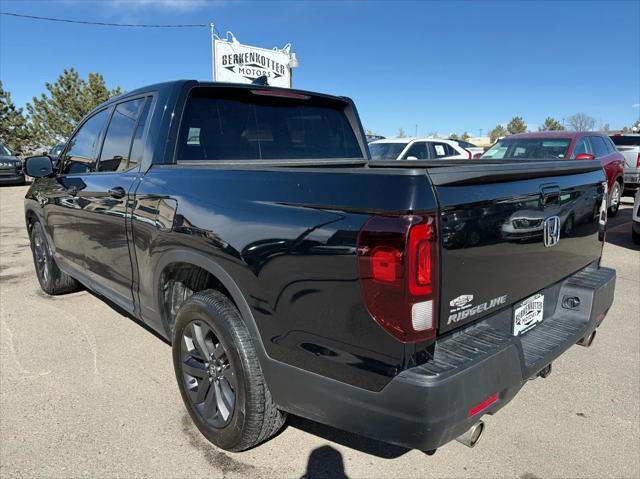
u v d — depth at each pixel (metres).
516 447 2.69
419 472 2.50
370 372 1.87
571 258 2.81
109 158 3.68
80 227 3.95
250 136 3.45
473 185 1.98
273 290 2.15
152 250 2.91
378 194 1.83
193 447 2.68
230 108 3.38
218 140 3.28
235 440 2.48
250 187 2.33
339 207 1.93
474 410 1.90
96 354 3.81
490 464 2.55
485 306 2.12
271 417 2.41
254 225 2.23
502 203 2.11
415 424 1.80
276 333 2.17
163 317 3.03
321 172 2.04
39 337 4.13
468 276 1.98
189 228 2.57
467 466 2.54
